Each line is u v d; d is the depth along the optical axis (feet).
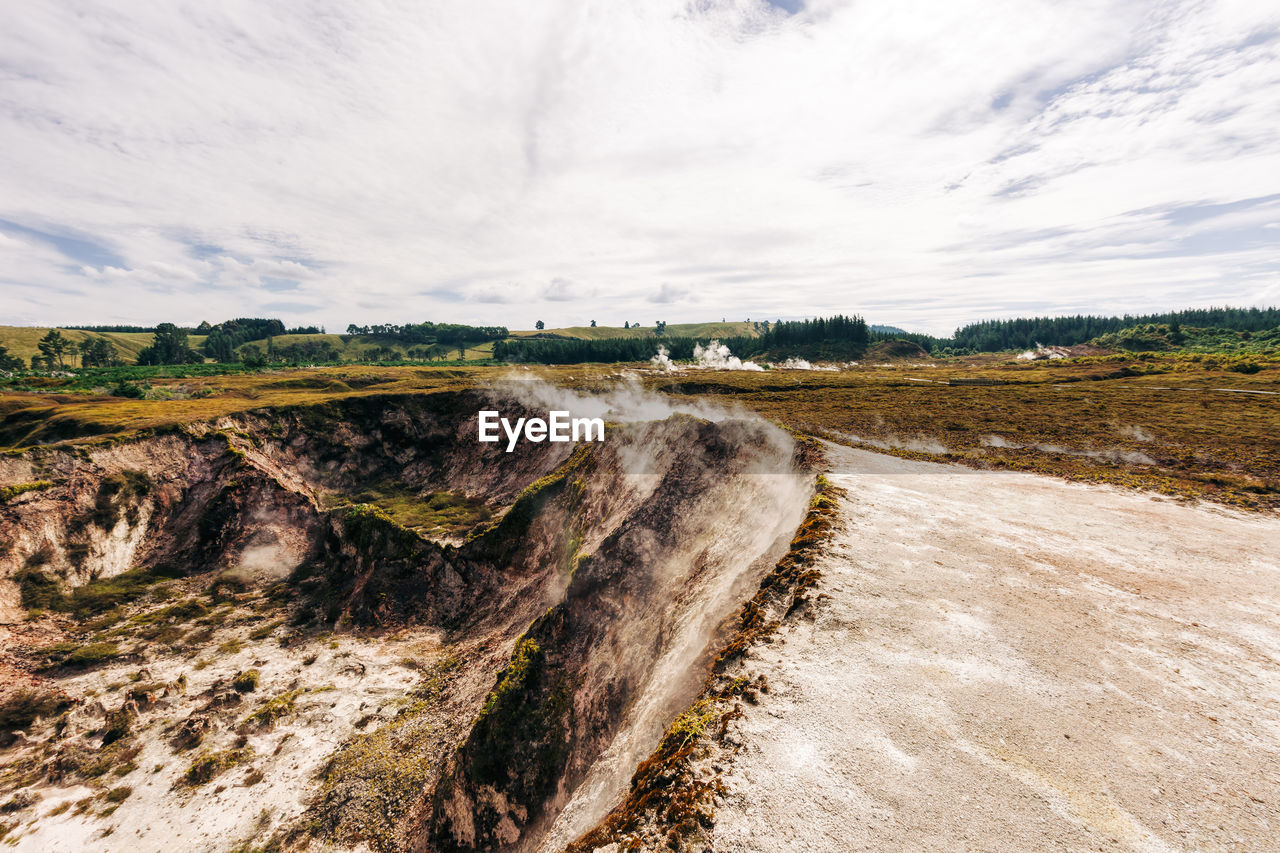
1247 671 37.17
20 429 182.70
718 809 27.71
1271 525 66.59
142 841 70.79
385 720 93.04
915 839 25.11
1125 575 51.88
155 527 146.41
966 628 42.70
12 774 80.69
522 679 86.38
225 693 97.66
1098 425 148.15
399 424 223.71
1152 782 27.96
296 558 151.43
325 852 70.08
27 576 119.44
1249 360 309.01
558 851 39.22
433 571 132.57
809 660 39.47
